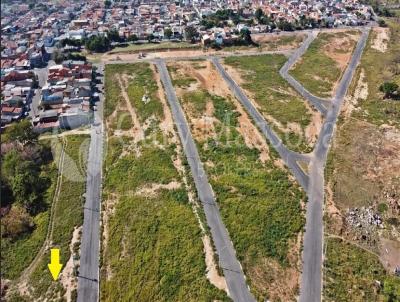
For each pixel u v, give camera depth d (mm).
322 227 59719
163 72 121062
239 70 121562
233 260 54188
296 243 56656
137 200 66750
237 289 49812
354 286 49875
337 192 67312
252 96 103562
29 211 65938
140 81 114688
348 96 102562
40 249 58656
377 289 49281
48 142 85500
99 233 60969
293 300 48250
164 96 103812
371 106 96938
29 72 117875
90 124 92812
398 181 69500
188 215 62344
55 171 75938
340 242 56906
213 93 105375
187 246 56531
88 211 65625
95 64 130375
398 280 50625
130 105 100750
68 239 60031
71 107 97062
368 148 79500
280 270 52438
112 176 73812
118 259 55781
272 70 121250
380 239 57656
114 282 52312
